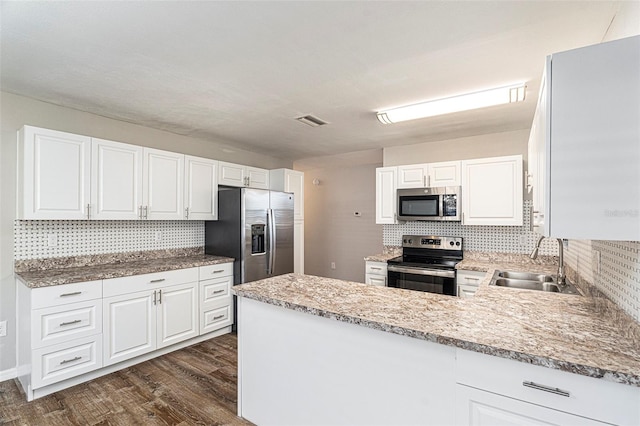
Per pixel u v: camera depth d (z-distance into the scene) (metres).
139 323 2.82
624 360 1.02
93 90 2.48
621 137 1.06
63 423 2.02
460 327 1.33
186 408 2.18
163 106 2.83
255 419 1.99
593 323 1.38
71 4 1.48
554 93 1.14
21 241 2.59
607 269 1.60
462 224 3.56
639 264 1.20
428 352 1.33
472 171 3.51
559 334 1.25
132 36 1.75
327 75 2.23
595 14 1.55
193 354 3.05
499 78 2.27
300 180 4.87
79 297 2.45
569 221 1.12
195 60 2.02
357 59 2.01
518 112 2.96
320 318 1.67
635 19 1.30
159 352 3.02
